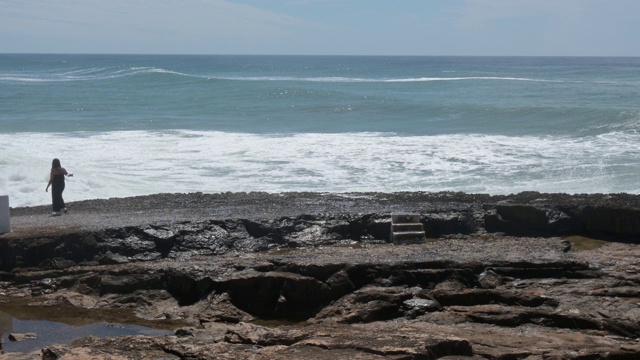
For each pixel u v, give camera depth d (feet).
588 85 239.71
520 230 55.11
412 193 63.41
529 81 264.52
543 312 37.04
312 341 31.09
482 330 35.32
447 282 42.22
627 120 116.67
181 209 57.57
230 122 128.88
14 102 161.79
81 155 89.35
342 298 40.83
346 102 156.66
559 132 110.93
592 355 31.22
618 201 58.03
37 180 73.31
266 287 42.22
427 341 30.99
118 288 43.91
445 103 154.81
